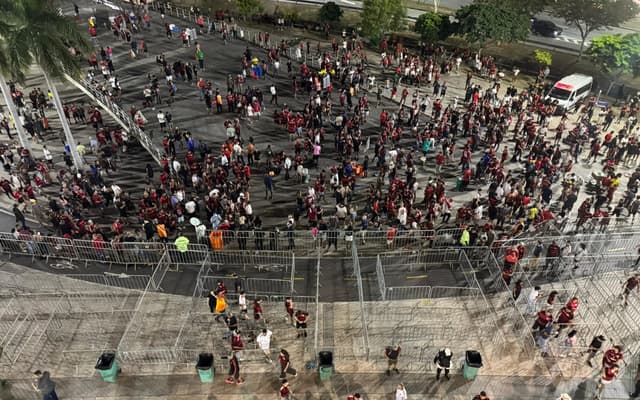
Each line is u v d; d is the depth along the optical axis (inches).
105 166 1352.1
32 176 1350.9
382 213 1183.6
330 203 1238.9
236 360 774.5
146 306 942.4
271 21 2427.4
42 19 1157.7
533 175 1263.5
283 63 1942.7
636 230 1147.9
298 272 1032.8
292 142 1467.8
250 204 1221.7
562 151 1504.7
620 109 1860.2
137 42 2022.6
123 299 962.1
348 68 1796.3
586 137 1504.7
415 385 792.3
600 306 944.9
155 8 2409.0
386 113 1515.7
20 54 1144.2
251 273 1031.6
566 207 1174.3
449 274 1026.1
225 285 994.7
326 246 1101.7
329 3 2313.0
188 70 1720.0
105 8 2304.4
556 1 2154.3
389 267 1042.7
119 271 1034.7
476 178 1330.0
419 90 1828.2
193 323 904.9
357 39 2277.3
